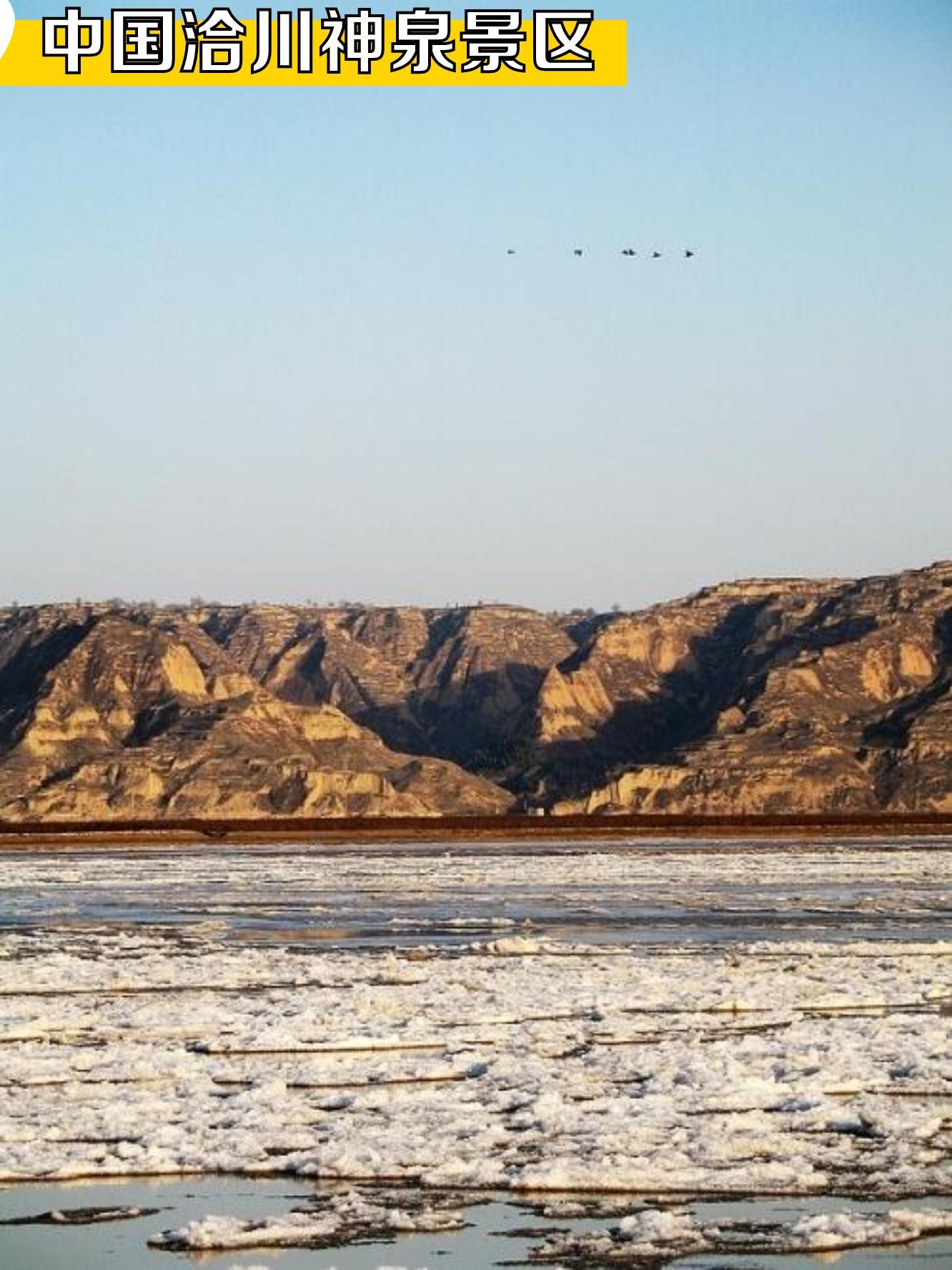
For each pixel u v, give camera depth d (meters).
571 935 56.59
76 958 50.16
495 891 77.00
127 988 43.31
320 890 77.94
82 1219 23.39
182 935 57.78
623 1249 21.97
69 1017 38.03
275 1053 33.75
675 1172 24.89
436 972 45.66
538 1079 30.80
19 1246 22.38
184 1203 24.00
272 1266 21.55
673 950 51.25
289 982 44.19
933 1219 22.83
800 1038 34.56
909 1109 28.39
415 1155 25.80
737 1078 30.73
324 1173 24.98
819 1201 23.86
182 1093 30.00
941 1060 32.19
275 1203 23.97
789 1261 21.53
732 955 49.28
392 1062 32.56
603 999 39.84
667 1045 33.84
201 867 98.44
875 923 60.62
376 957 49.66
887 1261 21.50
